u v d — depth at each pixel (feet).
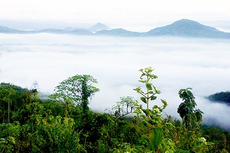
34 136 21.95
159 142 7.83
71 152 20.26
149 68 8.73
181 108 27.45
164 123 8.71
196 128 19.71
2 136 24.23
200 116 26.78
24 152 22.33
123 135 25.04
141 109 8.55
